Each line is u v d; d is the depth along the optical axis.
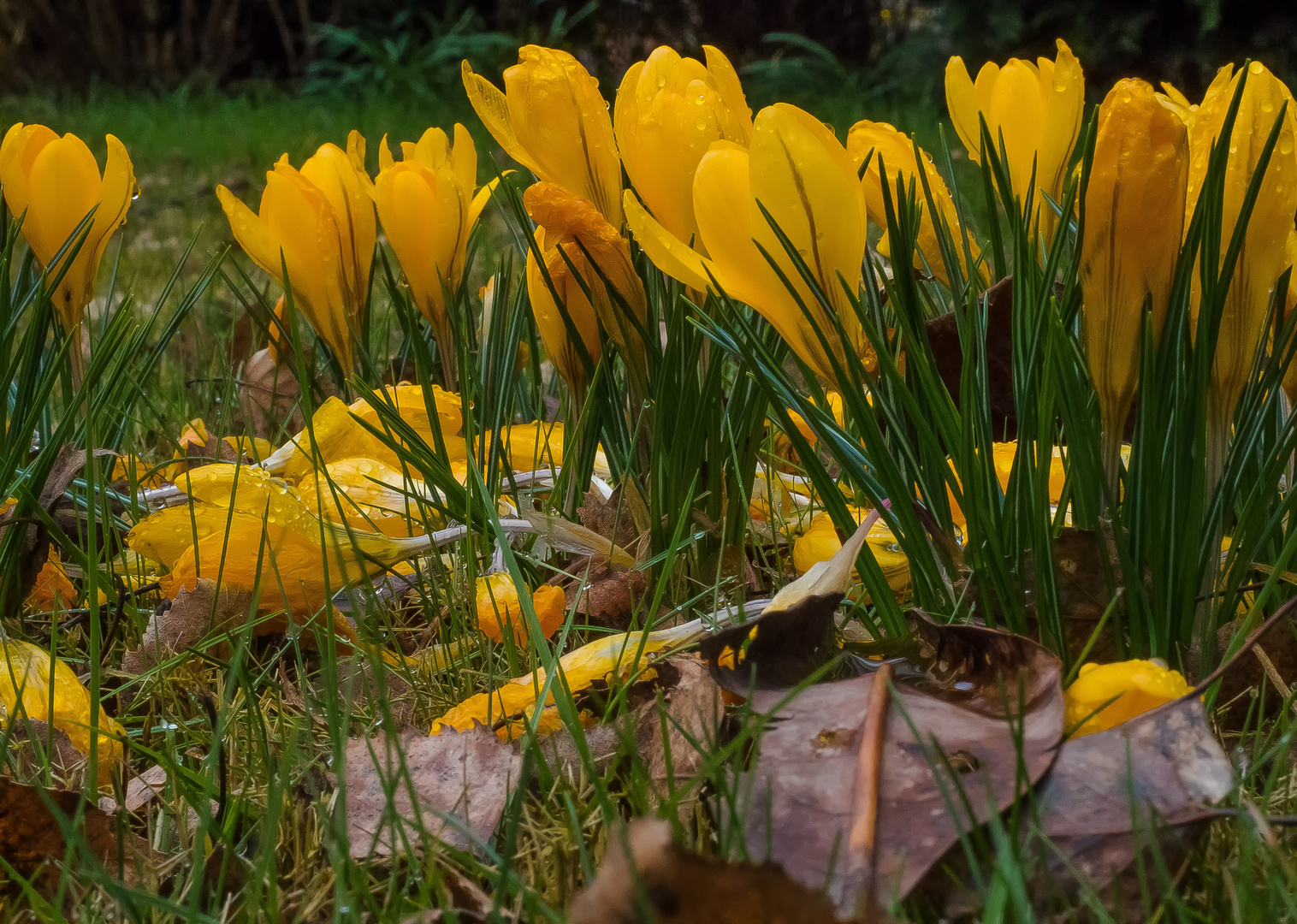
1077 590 0.52
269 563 0.56
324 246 0.62
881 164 0.52
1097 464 0.52
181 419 0.74
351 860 0.48
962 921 0.48
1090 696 0.50
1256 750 0.51
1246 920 0.47
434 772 0.51
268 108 3.46
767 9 4.08
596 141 0.56
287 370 0.75
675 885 0.45
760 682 0.51
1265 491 0.52
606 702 0.53
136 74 4.25
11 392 0.66
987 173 0.53
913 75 3.45
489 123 0.57
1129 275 0.50
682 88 0.55
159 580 0.58
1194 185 0.52
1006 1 3.14
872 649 0.52
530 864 0.49
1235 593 0.53
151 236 1.77
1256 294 0.51
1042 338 0.53
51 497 0.59
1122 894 0.47
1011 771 0.48
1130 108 0.50
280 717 0.53
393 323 1.08
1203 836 0.48
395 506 0.59
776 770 0.49
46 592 0.60
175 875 0.50
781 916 0.45
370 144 2.66
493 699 0.52
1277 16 3.01
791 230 0.51
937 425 0.54
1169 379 0.51
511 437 0.63
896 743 0.49
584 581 0.56
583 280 0.57
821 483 0.53
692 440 0.58
